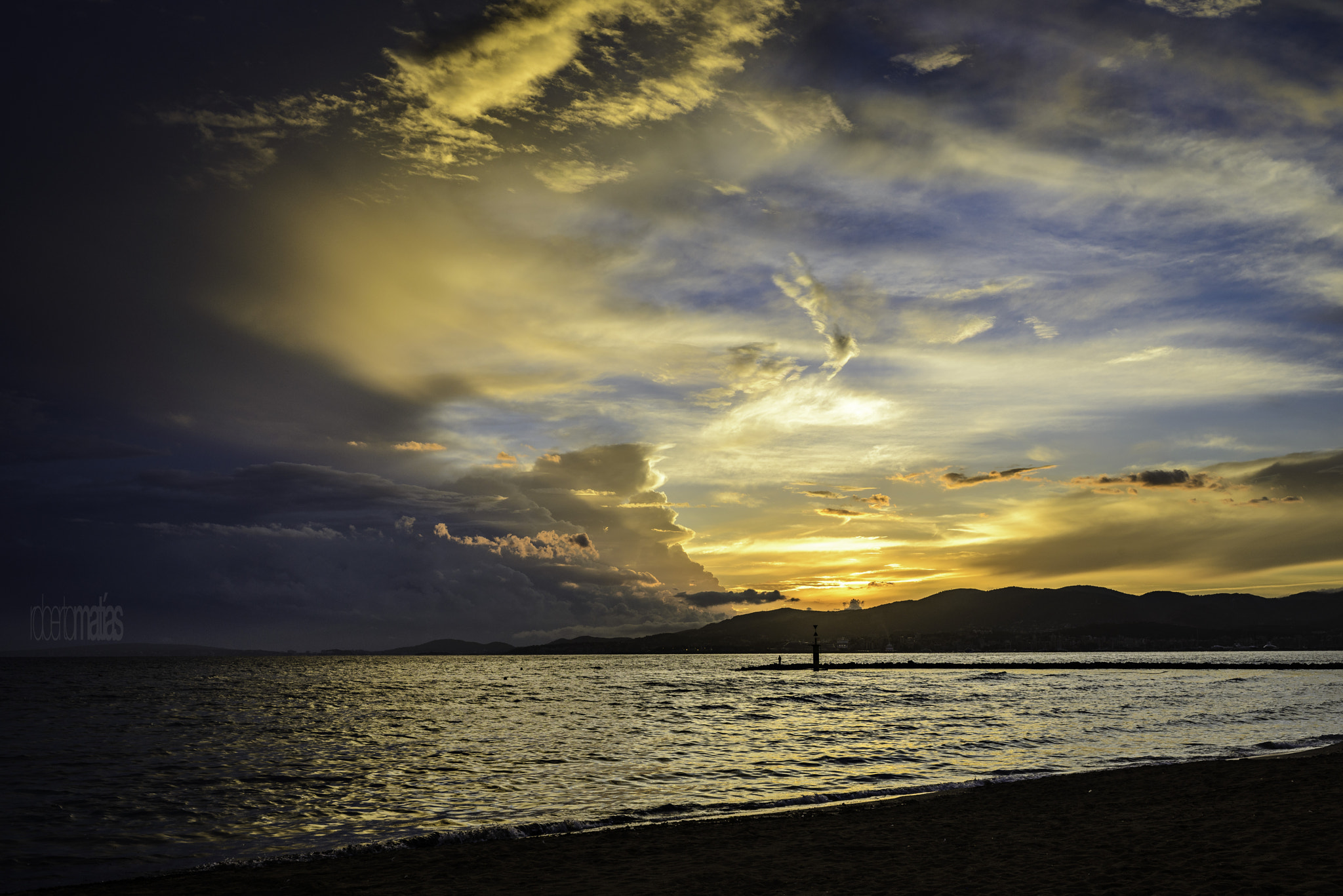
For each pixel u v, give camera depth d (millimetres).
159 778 32469
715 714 66000
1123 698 82562
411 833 22156
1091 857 15664
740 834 19641
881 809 22688
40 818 24625
